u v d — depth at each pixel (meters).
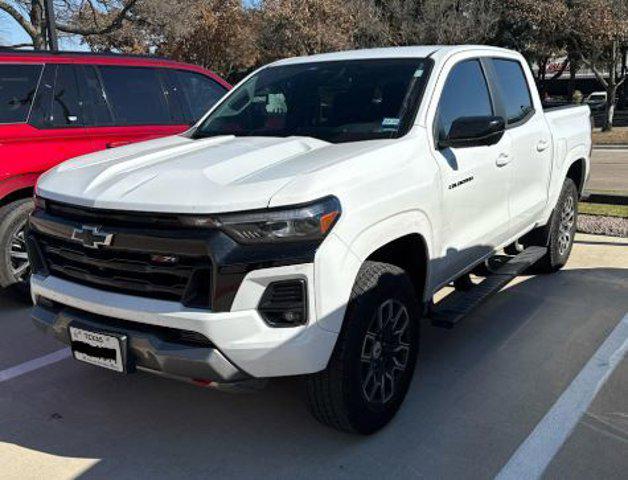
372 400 3.46
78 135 5.88
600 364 4.42
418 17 27.39
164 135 6.54
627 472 3.24
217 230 2.95
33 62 5.75
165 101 6.66
